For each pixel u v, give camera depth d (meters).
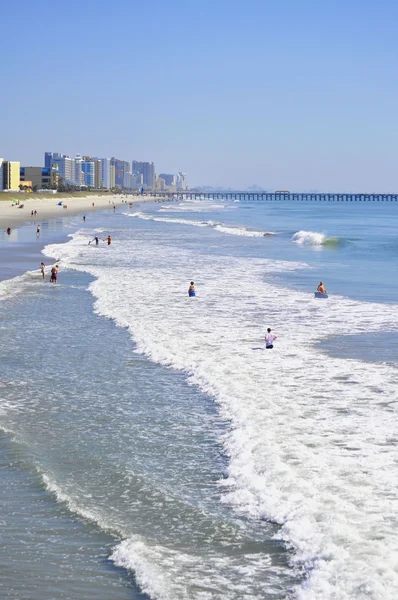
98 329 29.36
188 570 10.41
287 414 17.75
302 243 78.38
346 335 28.11
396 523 11.64
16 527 11.61
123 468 14.24
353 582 9.89
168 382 21.14
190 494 13.09
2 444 15.39
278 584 10.07
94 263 55.31
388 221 145.00
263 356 24.42
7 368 22.62
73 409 18.34
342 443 15.59
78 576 10.22
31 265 52.66
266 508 12.37
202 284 43.53
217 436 16.36
